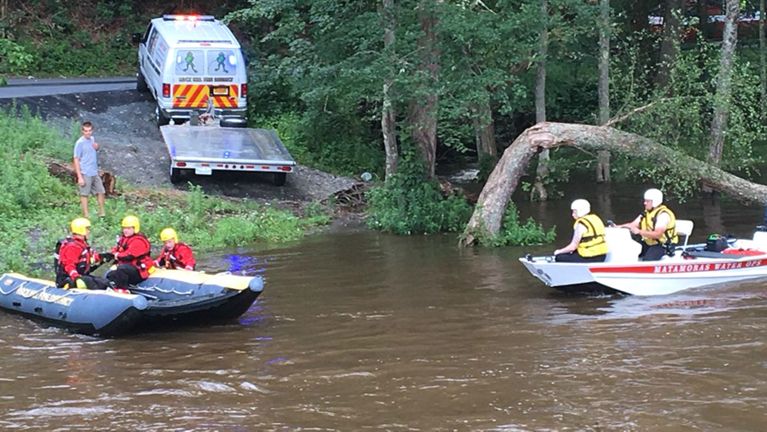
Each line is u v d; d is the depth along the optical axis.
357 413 8.24
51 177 19.02
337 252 16.39
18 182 17.86
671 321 11.09
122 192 19.23
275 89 26.81
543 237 17.19
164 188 20.28
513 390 8.73
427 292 13.04
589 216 12.96
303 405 8.48
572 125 17.70
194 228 17.95
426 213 18.86
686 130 20.05
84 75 32.19
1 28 32.00
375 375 9.29
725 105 19.23
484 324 11.20
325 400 8.59
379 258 15.75
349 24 19.83
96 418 8.23
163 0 36.56
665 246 13.21
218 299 11.38
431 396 8.62
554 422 7.90
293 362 9.84
